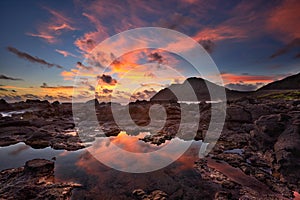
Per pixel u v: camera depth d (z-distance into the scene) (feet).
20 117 161.48
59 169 62.23
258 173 57.52
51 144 92.63
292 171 53.88
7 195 44.98
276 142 69.00
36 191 47.34
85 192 48.11
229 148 84.12
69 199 45.11
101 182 53.36
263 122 79.41
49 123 142.41
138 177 56.59
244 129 105.60
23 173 57.41
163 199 44.57
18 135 109.91
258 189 49.55
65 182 52.85
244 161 67.67
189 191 48.93
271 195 46.62
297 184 50.08
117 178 55.88
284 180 52.75
